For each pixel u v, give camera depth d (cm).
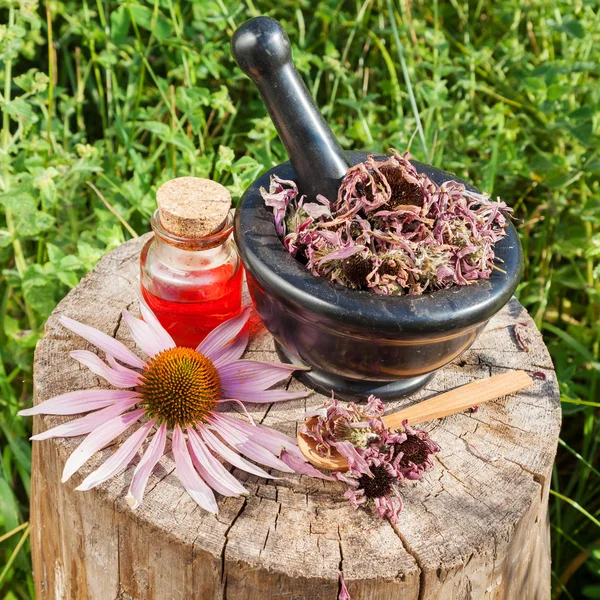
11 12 67
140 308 50
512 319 55
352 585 42
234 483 44
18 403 68
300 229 45
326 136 47
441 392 50
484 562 43
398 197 46
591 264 71
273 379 49
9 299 72
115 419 46
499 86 79
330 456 46
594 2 74
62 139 75
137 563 45
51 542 51
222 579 43
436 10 79
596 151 71
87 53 81
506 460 47
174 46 76
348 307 42
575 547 66
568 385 64
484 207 47
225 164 64
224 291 50
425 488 45
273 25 45
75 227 70
